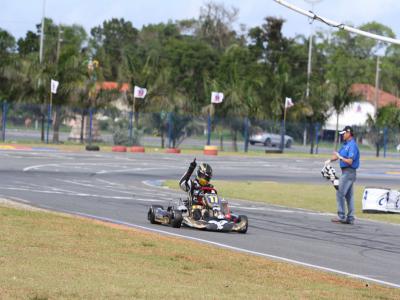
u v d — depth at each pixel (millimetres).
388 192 33781
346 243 23188
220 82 89812
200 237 21688
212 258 17703
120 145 82188
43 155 60125
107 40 185375
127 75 86250
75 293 12398
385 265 19406
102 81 87000
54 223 21328
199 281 14648
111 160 59875
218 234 22734
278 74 105438
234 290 13961
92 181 41062
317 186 46281
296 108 96062
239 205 33438
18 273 13664
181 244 19516
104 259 16203
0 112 79688
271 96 96625
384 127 101500
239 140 93000
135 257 16875
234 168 60094
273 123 93688
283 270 17000
